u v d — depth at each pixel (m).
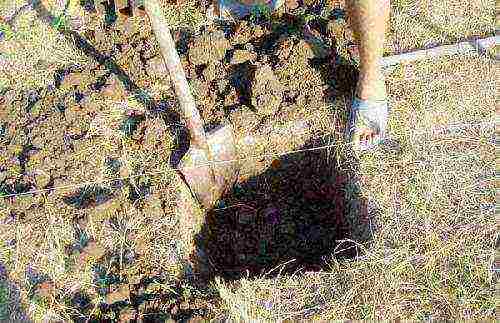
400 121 1.76
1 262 1.60
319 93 1.82
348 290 1.48
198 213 1.79
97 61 2.00
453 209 1.58
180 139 1.77
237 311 1.44
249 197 1.89
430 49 1.90
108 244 1.60
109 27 2.10
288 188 1.90
